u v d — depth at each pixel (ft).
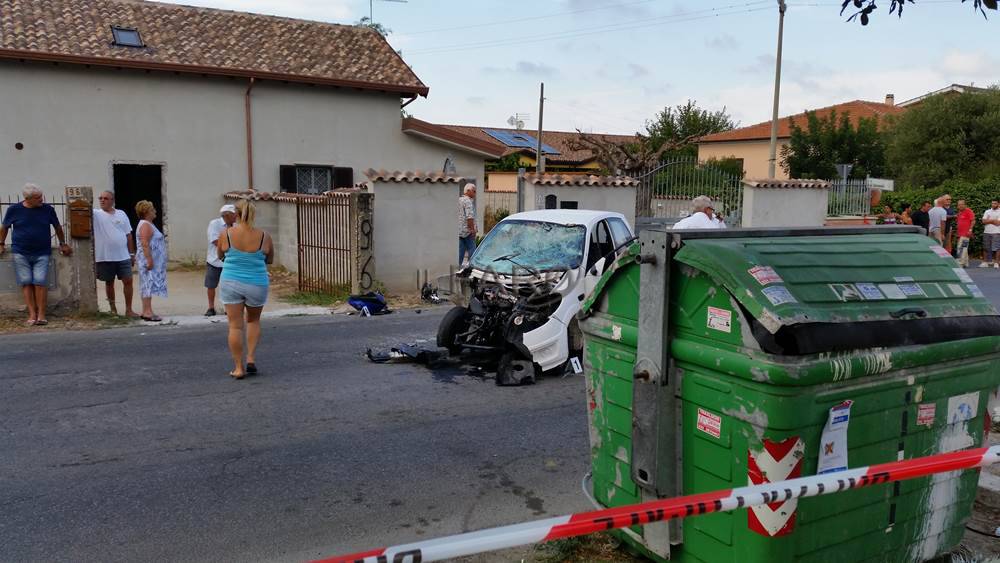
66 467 17.24
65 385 23.85
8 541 13.73
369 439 19.42
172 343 30.07
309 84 58.18
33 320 32.65
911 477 9.61
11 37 49.85
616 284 12.12
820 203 65.36
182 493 15.96
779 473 9.73
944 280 11.93
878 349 10.26
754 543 10.04
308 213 45.47
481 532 7.94
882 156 114.73
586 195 53.16
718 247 10.53
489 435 19.86
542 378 25.58
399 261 43.65
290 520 14.83
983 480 16.28
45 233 32.45
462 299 27.63
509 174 145.69
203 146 55.47
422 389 24.08
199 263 55.36
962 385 11.55
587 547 13.48
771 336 9.51
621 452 12.14
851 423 10.26
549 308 25.39
